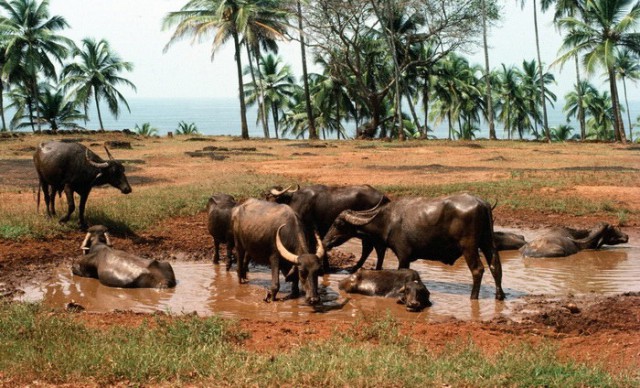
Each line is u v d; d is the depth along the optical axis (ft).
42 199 66.49
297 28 176.24
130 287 39.50
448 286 40.88
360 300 37.42
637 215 62.34
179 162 107.55
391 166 101.86
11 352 25.20
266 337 29.30
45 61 190.60
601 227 51.11
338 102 219.00
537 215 63.77
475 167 100.89
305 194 46.29
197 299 37.70
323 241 42.39
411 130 244.63
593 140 172.04
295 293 38.04
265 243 37.63
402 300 36.55
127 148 131.23
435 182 83.66
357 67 187.32
